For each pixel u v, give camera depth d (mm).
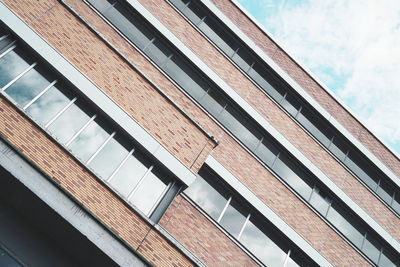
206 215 10867
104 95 9602
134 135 9500
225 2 16500
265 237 11977
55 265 7586
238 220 11711
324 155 15414
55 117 8906
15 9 9438
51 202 7312
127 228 8117
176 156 9797
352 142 16359
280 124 14852
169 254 8297
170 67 13492
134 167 9352
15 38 9312
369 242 14695
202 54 14406
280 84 16156
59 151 8164
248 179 12688
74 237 7527
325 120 16250
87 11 12484
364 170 16625
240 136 13727
